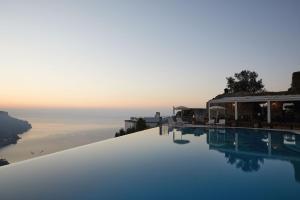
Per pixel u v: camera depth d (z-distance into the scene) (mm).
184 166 8875
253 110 25312
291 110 23281
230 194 5957
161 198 5723
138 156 10703
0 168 8570
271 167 8812
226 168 8617
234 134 18234
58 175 7680
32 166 8898
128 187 6535
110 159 10055
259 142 14938
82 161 9688
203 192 6109
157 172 8078
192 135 18531
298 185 6645
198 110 31875
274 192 6094
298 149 12875
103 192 6137
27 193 6082
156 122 31094
